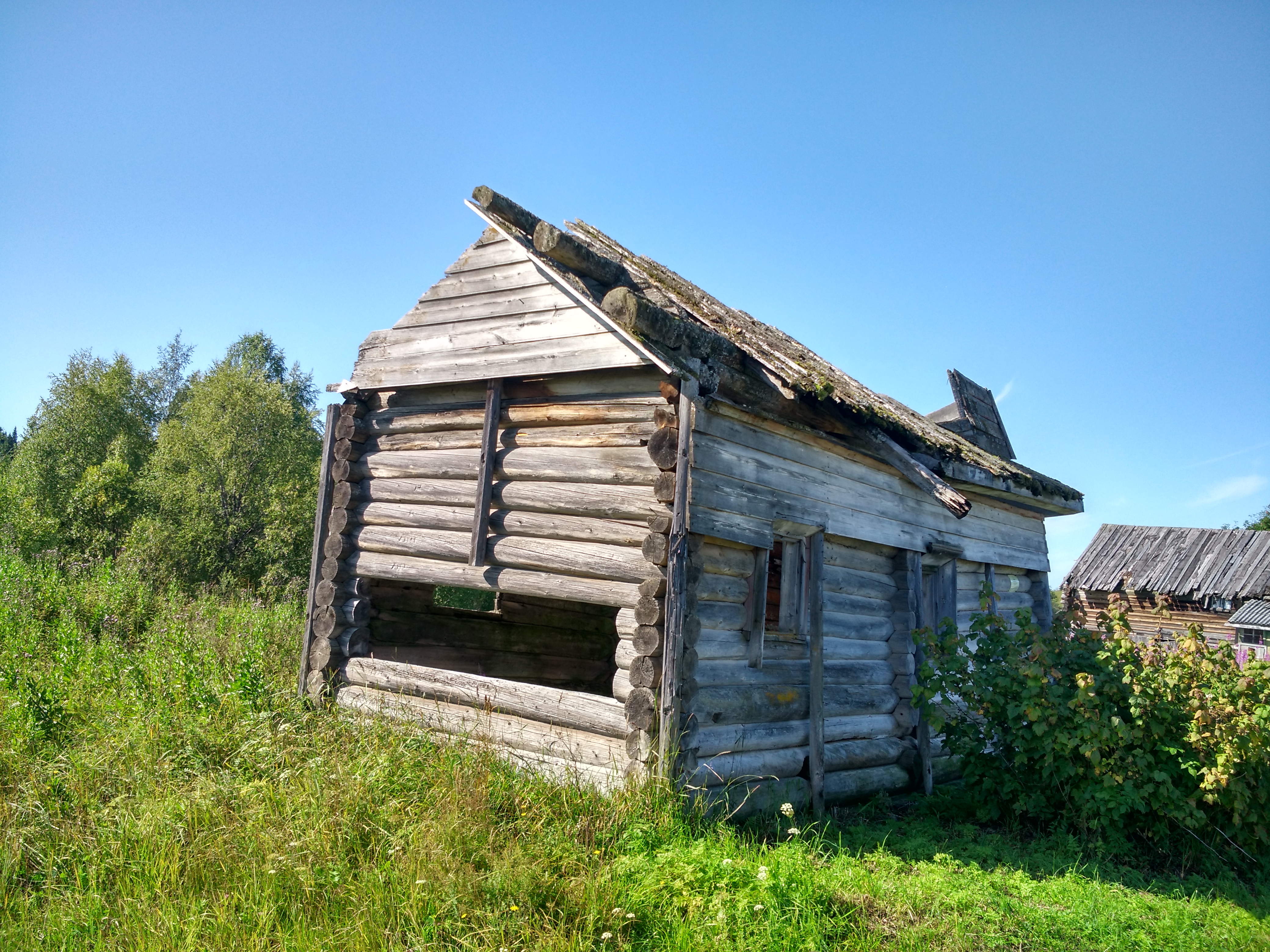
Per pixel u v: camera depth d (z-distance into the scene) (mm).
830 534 7199
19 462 25750
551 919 3883
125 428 30672
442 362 7316
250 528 22328
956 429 12305
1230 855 6254
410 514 7273
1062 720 6531
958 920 4488
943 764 8320
